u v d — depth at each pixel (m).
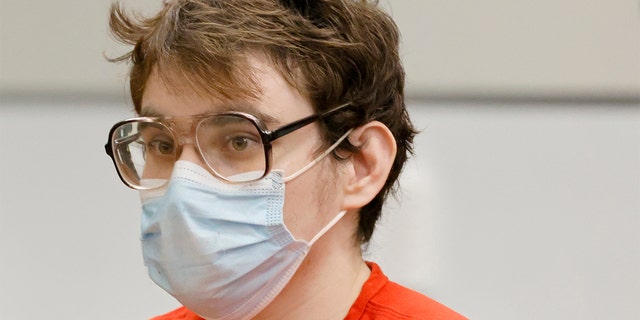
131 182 3.40
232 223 3.16
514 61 5.70
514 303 5.68
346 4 3.34
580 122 5.67
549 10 5.70
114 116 5.84
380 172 3.41
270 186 3.16
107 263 5.88
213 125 3.09
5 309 5.89
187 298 3.26
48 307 5.89
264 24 3.10
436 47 5.73
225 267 3.17
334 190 3.32
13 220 5.88
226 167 3.17
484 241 5.68
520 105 5.70
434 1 5.73
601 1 5.68
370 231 3.72
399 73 3.76
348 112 3.31
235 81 3.02
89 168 5.87
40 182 5.88
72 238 5.88
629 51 5.66
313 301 3.38
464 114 5.71
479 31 5.71
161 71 3.14
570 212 5.66
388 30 3.63
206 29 3.07
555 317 5.66
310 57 3.17
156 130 3.26
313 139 3.23
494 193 5.69
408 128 3.88
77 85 5.84
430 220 5.68
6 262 5.89
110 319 5.88
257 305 3.30
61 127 5.86
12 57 5.86
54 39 5.86
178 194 3.13
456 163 5.71
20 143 5.86
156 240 3.27
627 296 5.64
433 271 5.68
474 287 5.68
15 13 5.87
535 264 5.67
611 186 5.65
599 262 5.65
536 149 5.67
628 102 5.66
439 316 3.39
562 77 5.68
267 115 3.08
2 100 5.87
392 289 3.54
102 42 5.83
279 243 3.21
